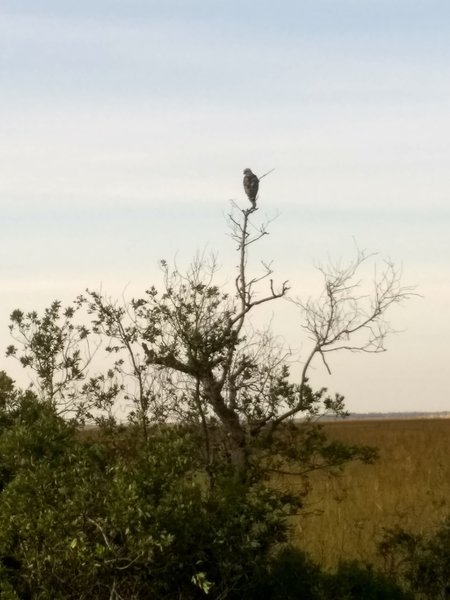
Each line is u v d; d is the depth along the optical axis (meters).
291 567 10.79
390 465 28.11
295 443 12.95
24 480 9.28
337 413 12.90
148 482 9.34
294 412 12.85
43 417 10.48
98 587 9.18
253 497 10.17
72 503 8.97
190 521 9.30
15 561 9.68
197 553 9.41
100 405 12.66
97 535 9.06
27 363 12.70
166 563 9.21
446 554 12.05
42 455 9.94
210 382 12.86
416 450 37.72
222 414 12.84
